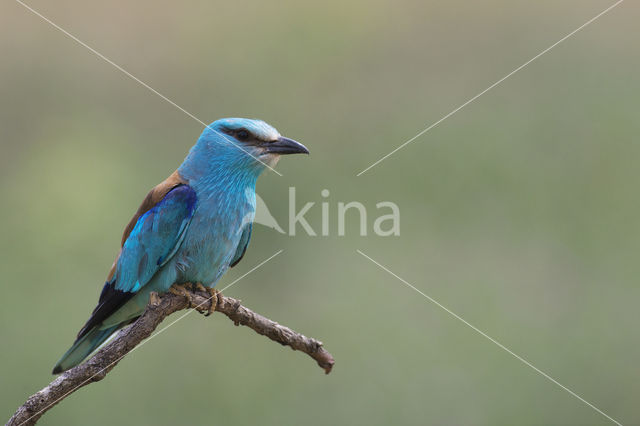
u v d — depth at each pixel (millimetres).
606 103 14367
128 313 8203
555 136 14125
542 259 12727
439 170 13797
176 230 7902
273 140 8258
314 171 13805
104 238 12023
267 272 12641
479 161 13719
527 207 13219
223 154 8133
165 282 7895
